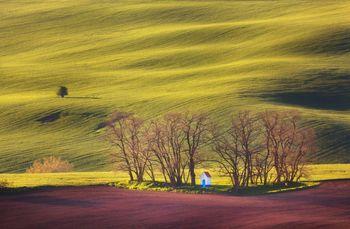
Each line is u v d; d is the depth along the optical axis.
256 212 172.00
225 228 155.38
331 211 173.12
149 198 194.00
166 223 161.25
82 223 162.38
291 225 156.25
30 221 165.12
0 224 162.50
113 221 164.25
